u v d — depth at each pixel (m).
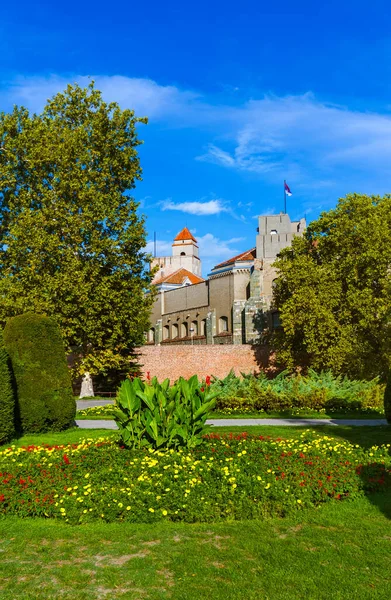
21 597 5.47
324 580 5.79
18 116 35.72
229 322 61.03
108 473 9.30
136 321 35.25
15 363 17.11
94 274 31.97
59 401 17.56
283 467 9.77
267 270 56.19
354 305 35.31
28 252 32.03
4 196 35.59
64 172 32.88
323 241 39.16
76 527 7.70
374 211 37.72
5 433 15.20
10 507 8.24
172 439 11.35
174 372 45.50
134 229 34.00
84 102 35.78
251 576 5.92
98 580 5.87
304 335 38.50
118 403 11.72
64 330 31.48
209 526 7.68
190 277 81.69
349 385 27.31
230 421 20.62
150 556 6.55
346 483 9.18
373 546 6.81
